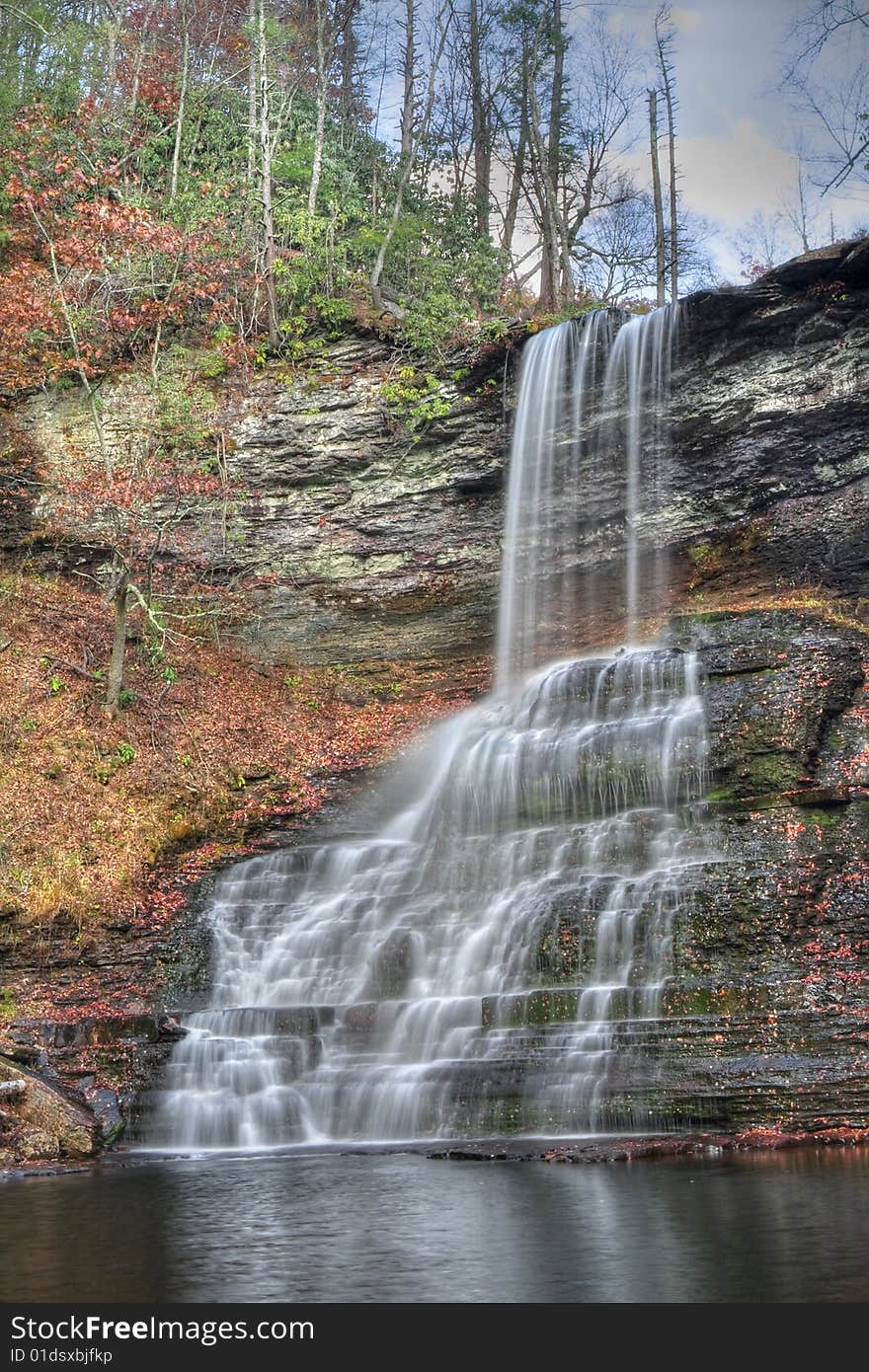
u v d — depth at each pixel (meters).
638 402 24.73
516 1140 13.08
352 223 33.56
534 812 19.61
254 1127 14.61
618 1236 8.48
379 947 17.16
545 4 38.06
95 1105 14.81
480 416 26.66
